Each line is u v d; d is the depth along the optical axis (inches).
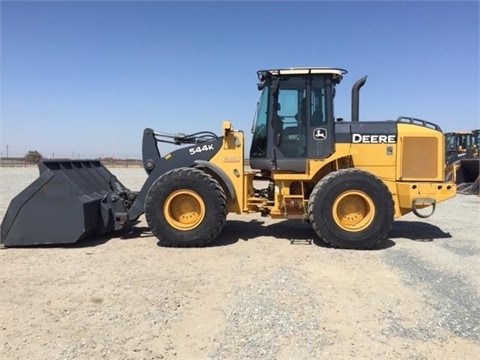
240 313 185.2
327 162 323.6
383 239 300.5
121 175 1203.9
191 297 205.5
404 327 172.6
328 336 165.0
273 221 416.2
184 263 265.9
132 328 172.9
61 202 305.7
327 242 304.7
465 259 270.5
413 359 148.9
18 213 305.6
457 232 366.3
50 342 161.6
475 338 163.6
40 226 305.7
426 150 329.1
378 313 185.8
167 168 335.3
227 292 211.6
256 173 349.4
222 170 326.0
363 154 328.2
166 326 174.6
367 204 303.4
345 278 232.8
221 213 307.3
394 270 247.6
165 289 216.8
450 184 322.7
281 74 325.7
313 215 303.9
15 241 305.4
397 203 330.6
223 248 305.1
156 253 291.3
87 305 196.5
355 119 350.0
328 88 325.7
